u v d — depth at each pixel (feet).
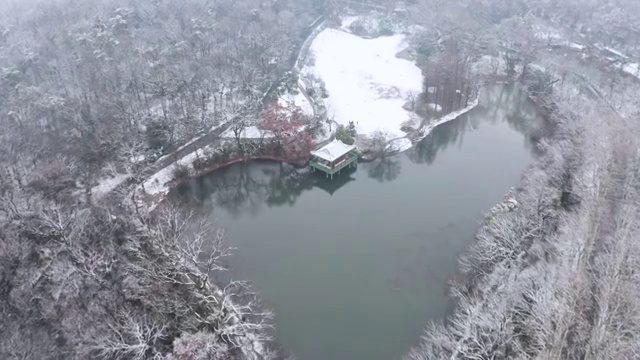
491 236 207.31
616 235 176.55
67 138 270.67
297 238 246.27
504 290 171.73
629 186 208.54
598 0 515.91
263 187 302.45
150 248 194.59
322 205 277.03
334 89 397.19
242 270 221.25
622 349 133.08
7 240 185.37
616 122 251.39
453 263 217.97
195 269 186.80
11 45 351.67
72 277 172.65
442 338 151.23
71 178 242.17
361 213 265.34
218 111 328.90
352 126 327.26
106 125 278.87
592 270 173.06
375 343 181.57
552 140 297.94
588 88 365.40
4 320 157.89
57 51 347.97
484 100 400.26
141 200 258.37
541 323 149.07
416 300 200.44
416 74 429.38
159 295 173.27
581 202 204.95
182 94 319.27
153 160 288.30
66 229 195.42
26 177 233.14
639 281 157.28
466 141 341.41
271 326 176.76
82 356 146.30
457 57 387.34
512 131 354.95
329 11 569.23
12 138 248.52
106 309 164.35
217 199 289.33
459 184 287.07
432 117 365.61
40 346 147.54
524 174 267.39
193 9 435.12
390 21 529.45
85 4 458.09
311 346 180.75
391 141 326.03
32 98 288.71
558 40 451.12
